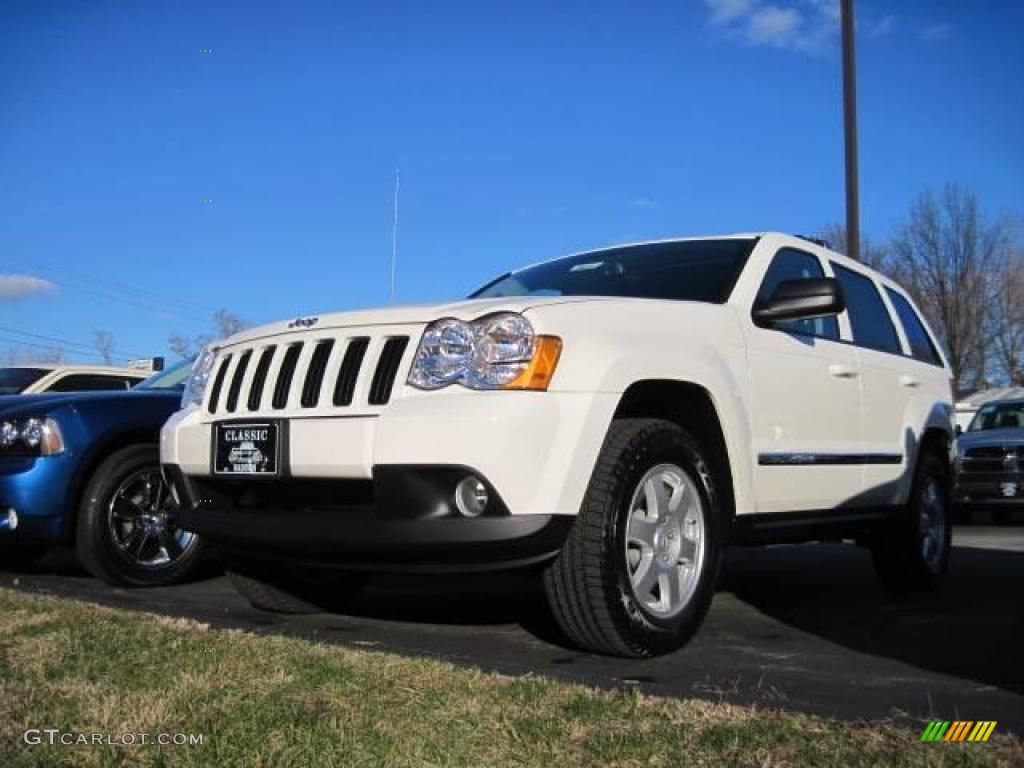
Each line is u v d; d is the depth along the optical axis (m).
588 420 3.48
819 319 5.20
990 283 37.91
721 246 4.98
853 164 13.12
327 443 3.65
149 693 2.97
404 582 5.97
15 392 7.95
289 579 4.70
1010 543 9.53
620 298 3.97
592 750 2.51
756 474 4.37
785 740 2.59
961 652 4.02
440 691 3.00
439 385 3.51
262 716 2.74
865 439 5.29
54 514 5.46
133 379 8.70
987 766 2.40
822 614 5.02
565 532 3.44
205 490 4.28
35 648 3.55
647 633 3.65
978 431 14.15
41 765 2.43
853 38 13.16
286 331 4.05
